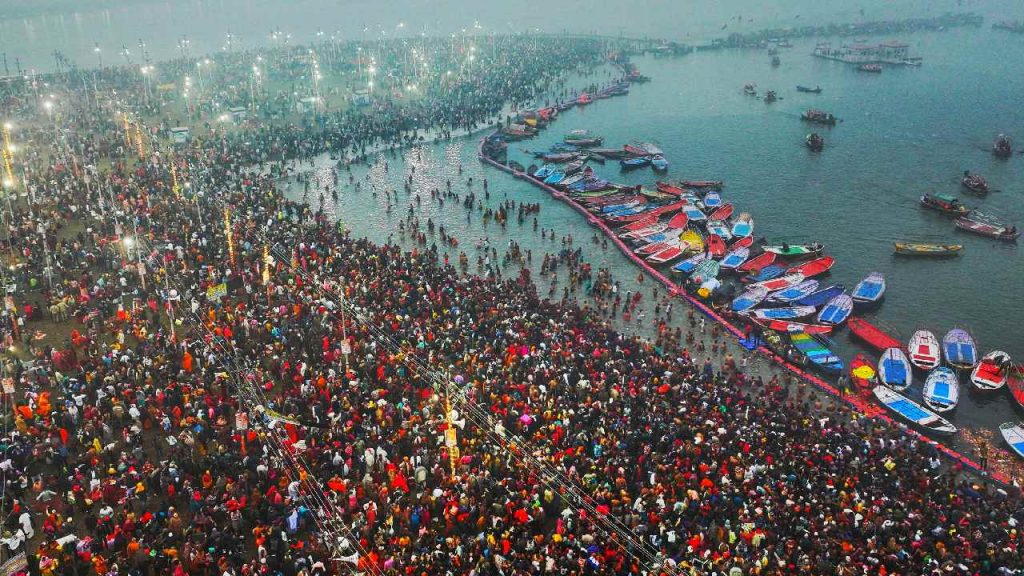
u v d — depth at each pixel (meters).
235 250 78.12
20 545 38.94
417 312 65.50
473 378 55.16
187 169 109.44
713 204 106.50
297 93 176.00
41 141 125.44
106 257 73.31
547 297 76.06
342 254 78.56
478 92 183.12
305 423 48.91
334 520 40.94
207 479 42.50
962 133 147.12
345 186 113.88
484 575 37.16
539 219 100.81
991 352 66.19
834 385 62.78
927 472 49.25
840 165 127.81
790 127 156.12
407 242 91.88
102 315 63.00
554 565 37.44
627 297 76.44
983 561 39.34
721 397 54.44
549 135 152.50
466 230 96.25
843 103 180.25
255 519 40.69
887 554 39.44
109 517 39.06
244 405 50.28
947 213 102.75
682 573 37.75
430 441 47.44
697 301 76.06
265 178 111.56
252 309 63.66
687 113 173.50
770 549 38.97
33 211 86.06
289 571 37.12
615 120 167.62
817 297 77.06
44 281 69.50
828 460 47.31
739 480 44.97
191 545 37.41
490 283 74.12
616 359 58.84
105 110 153.88
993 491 50.34
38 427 46.22
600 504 42.25
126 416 48.69
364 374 54.34
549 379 54.88
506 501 41.75
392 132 141.75
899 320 74.94
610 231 94.75
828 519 41.41
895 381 62.44
